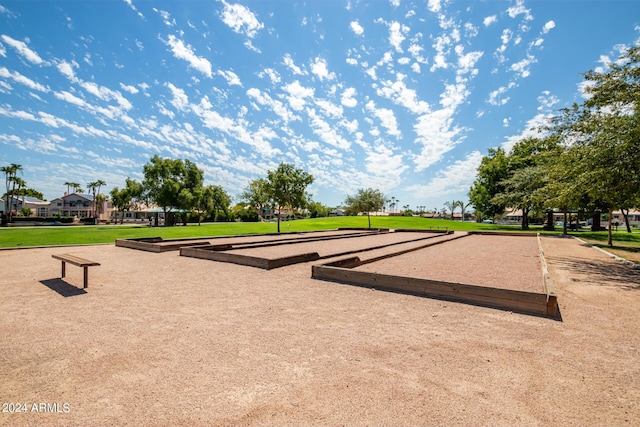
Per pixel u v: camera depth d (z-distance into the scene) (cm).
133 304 534
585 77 1066
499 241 2017
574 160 1112
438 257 1188
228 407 248
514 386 281
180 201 4366
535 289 662
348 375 299
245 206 6888
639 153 909
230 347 361
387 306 527
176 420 231
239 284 690
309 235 2322
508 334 407
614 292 642
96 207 7731
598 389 278
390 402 255
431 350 356
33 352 345
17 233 2161
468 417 236
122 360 327
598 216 3538
